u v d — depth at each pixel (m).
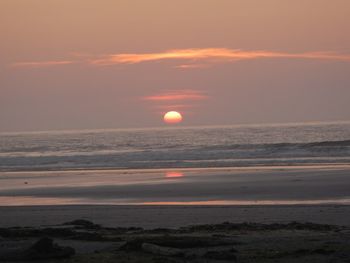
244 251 24.89
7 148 188.62
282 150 113.56
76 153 145.75
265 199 50.38
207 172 77.62
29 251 23.61
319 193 53.06
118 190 59.72
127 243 25.83
